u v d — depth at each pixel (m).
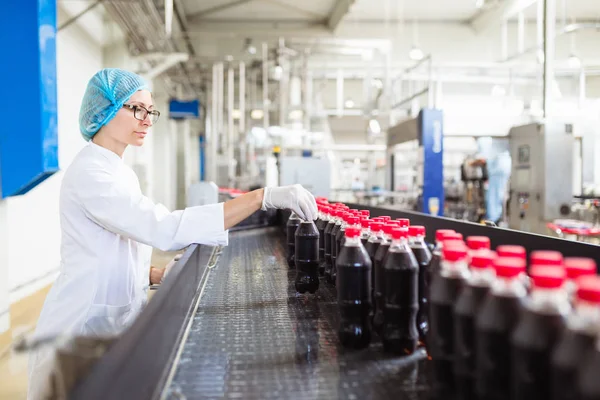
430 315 0.92
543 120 5.01
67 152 5.90
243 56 10.77
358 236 1.13
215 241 1.44
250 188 8.68
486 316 0.73
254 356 1.06
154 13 5.90
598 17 9.05
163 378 0.89
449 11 9.98
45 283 5.33
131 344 0.66
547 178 5.01
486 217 6.81
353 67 10.59
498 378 0.71
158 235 1.39
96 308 1.50
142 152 9.13
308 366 1.00
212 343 1.14
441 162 5.85
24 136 3.06
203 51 10.77
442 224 2.04
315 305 1.48
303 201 1.51
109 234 1.53
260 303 1.50
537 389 0.64
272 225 3.83
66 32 5.81
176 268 1.18
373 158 11.96
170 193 13.16
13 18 3.02
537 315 0.65
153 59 8.23
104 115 1.61
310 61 10.59
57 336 0.71
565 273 0.70
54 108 3.19
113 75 1.60
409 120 6.47
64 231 1.53
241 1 9.44
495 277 0.74
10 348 0.81
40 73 3.03
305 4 9.63
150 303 0.86
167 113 12.27
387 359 1.03
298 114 7.49
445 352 0.85
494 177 6.66
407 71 8.36
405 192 8.74
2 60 3.04
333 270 1.72
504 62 8.25
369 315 1.18
